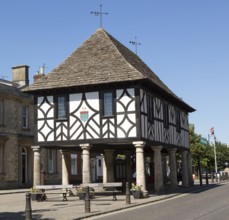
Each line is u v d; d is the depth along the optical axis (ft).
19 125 109.19
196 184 118.73
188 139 107.04
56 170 123.44
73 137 73.72
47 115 76.18
